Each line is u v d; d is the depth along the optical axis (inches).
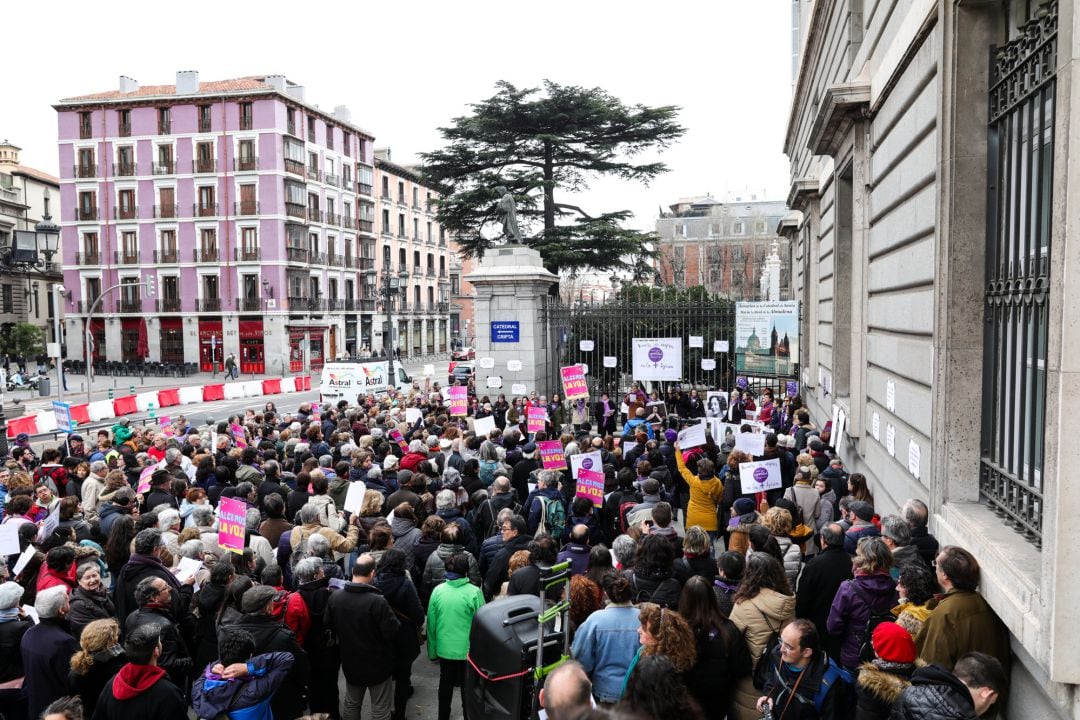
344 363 1177.4
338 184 2491.4
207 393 1534.2
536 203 1190.3
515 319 881.5
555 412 716.0
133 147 2213.3
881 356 362.9
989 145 236.2
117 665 206.1
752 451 397.4
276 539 315.3
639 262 1213.7
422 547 299.4
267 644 206.5
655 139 1213.7
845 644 201.8
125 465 460.8
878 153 375.6
